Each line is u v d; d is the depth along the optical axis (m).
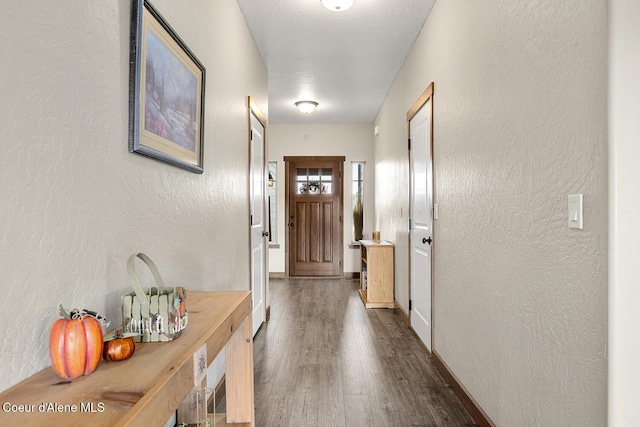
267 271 4.08
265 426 1.97
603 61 1.08
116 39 1.18
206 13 2.04
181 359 0.92
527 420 1.51
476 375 2.03
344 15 2.95
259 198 3.66
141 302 1.04
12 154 0.80
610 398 1.07
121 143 1.22
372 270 4.51
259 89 3.62
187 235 1.78
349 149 6.59
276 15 2.93
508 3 1.66
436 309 2.77
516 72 1.59
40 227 0.88
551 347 1.35
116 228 1.19
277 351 3.06
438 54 2.71
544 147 1.39
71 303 0.98
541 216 1.41
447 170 2.52
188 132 1.74
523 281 1.54
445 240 2.56
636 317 1.05
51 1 0.91
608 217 1.07
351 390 2.38
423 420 2.03
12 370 0.80
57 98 0.93
